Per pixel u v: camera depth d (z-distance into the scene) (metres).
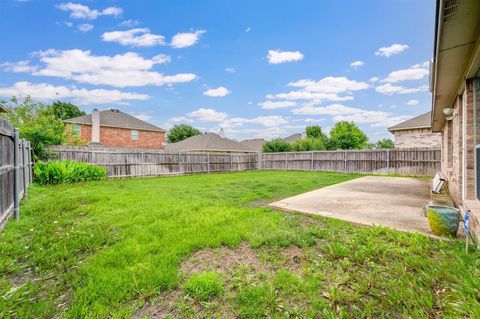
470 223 3.04
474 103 3.57
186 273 2.30
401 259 2.45
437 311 1.70
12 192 4.08
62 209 4.59
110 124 21.64
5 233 3.33
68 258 2.58
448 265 2.25
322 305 1.81
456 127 4.82
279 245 2.89
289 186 8.33
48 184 8.13
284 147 19.95
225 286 2.09
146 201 5.36
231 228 3.47
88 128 20.73
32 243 2.96
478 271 2.11
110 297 1.90
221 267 2.42
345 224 3.68
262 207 4.93
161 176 12.86
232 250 2.81
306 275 2.23
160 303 1.89
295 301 1.89
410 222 3.71
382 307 1.78
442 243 2.77
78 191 6.69
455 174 5.11
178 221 3.83
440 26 2.33
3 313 1.72
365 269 2.29
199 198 5.92
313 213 4.33
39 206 4.75
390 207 4.83
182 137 37.50
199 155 14.84
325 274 2.25
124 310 1.78
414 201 5.46
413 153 12.46
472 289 1.84
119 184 8.70
